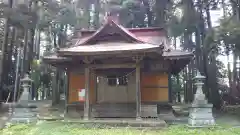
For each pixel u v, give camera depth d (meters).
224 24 15.66
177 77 35.94
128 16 27.52
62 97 37.47
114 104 14.20
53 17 23.89
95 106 14.21
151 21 28.70
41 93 43.00
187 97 31.42
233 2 18.27
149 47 11.33
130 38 13.04
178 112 18.84
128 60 13.28
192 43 25.22
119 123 11.85
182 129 10.98
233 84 24.20
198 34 22.45
